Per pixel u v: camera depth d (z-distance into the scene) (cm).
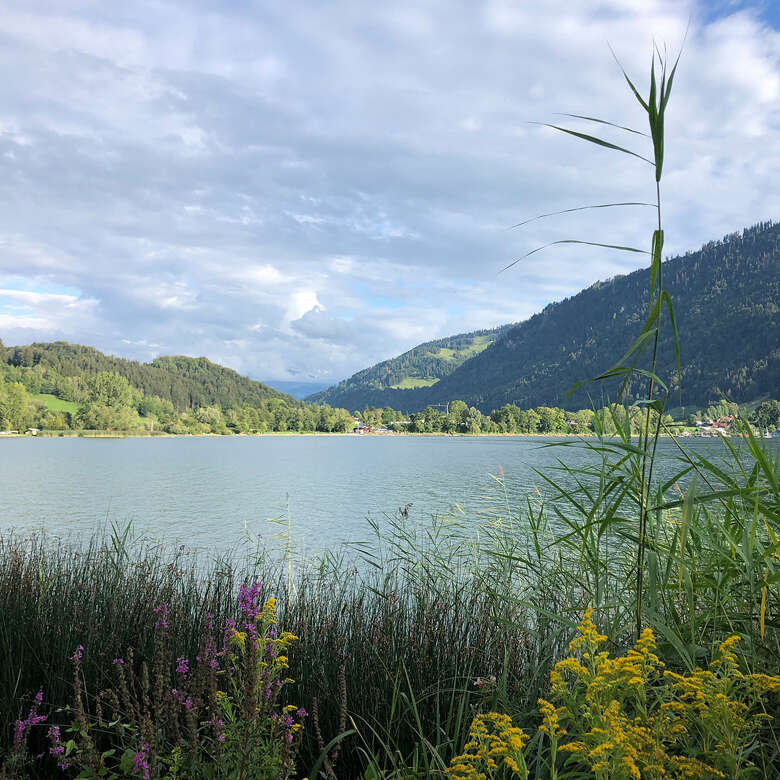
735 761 177
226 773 217
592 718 182
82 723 234
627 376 255
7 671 341
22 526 2230
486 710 305
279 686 238
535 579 425
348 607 434
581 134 245
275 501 3172
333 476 4894
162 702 237
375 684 338
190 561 756
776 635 265
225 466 6306
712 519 314
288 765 218
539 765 232
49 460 7238
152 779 211
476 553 544
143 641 363
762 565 270
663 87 236
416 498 2925
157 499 3306
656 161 236
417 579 501
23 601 423
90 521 2403
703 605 303
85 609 429
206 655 234
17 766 262
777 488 227
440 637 369
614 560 361
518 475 2608
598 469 325
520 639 364
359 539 1603
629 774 165
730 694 190
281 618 396
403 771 259
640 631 248
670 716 194
